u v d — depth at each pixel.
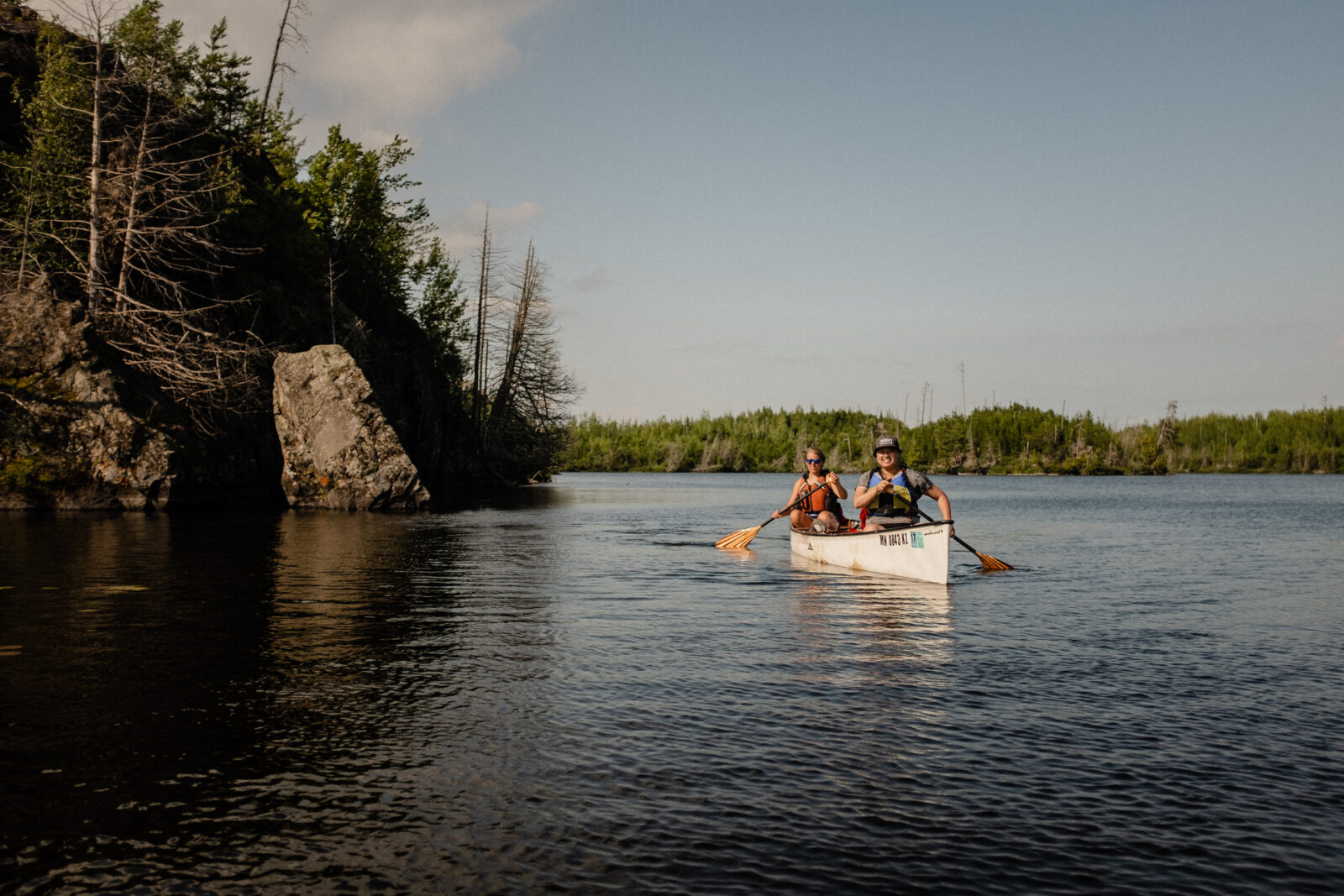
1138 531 20.08
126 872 2.70
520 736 4.02
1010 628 6.92
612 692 4.82
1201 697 4.82
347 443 22.53
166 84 26.48
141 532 14.95
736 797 3.29
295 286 33.19
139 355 22.45
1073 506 35.25
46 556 11.30
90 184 22.52
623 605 7.96
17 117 26.27
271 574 9.89
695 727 4.16
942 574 9.38
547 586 9.16
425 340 42.12
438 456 40.72
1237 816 3.17
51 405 19.45
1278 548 15.25
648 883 2.62
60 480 19.34
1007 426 144.50
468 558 11.79
